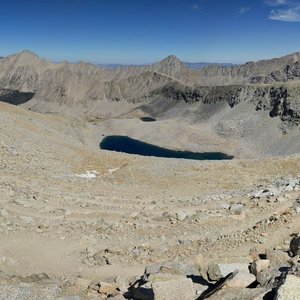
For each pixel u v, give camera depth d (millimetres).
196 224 27469
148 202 36656
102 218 29500
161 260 21812
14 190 34531
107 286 17141
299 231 23094
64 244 24000
